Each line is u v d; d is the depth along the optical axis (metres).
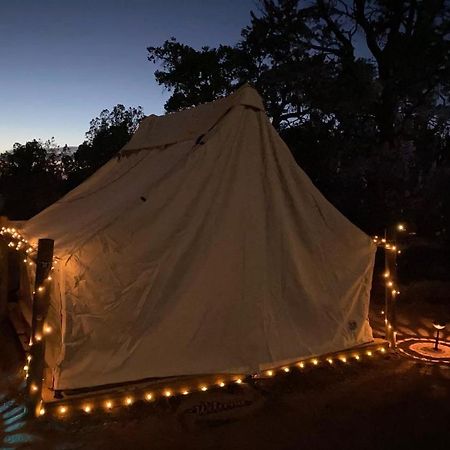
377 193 13.57
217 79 19.61
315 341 5.46
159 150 6.41
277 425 4.25
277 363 5.16
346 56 15.02
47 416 4.16
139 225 4.76
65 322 4.34
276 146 5.56
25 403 4.45
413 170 13.93
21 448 3.78
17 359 5.46
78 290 4.43
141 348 4.60
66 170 22.02
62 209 6.98
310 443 3.98
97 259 4.56
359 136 15.15
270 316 5.25
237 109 5.44
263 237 5.29
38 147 21.64
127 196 5.66
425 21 13.86
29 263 5.61
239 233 5.18
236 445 3.92
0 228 7.01
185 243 4.91
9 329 6.41
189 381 4.70
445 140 15.55
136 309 4.61
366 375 5.31
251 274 5.16
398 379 5.24
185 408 4.41
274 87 15.55
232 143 5.35
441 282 9.78
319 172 15.17
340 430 4.20
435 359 5.78
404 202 13.47
